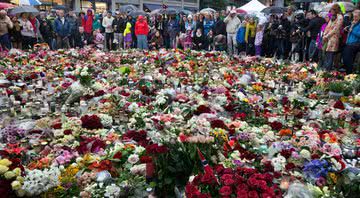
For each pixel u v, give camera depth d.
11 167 3.19
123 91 7.20
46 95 7.00
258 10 23.53
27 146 4.46
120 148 4.16
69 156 4.04
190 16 18.86
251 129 5.07
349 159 4.34
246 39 15.09
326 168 3.54
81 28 17.75
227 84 7.97
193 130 4.54
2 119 5.71
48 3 34.84
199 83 8.27
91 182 3.60
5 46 13.71
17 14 14.58
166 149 3.56
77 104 6.30
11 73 8.82
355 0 17.41
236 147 4.30
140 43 17.30
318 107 6.34
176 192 3.37
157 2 47.62
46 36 16.66
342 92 7.12
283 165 3.78
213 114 5.39
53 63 11.06
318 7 22.11
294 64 11.52
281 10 18.45
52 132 4.81
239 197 2.75
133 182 3.59
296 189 3.04
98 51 13.90
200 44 17.45
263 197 2.77
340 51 11.23
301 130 5.04
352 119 5.68
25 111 6.08
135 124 5.21
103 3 40.16
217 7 54.28
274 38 14.73
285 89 8.20
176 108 5.73
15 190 3.09
